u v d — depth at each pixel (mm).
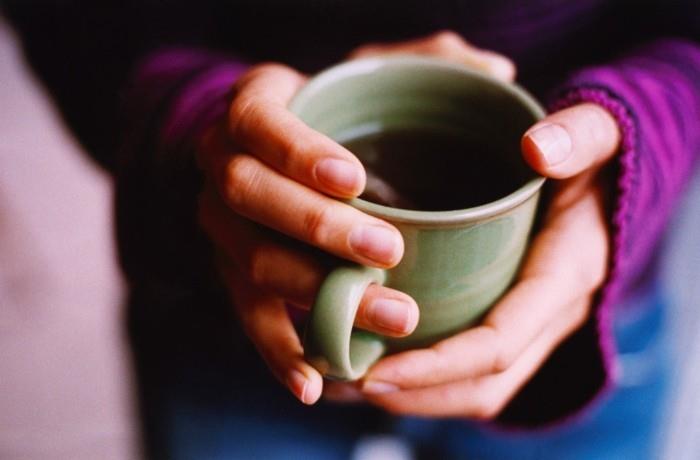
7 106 1405
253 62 560
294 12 532
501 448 597
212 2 541
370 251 367
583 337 453
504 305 415
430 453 627
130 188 479
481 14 520
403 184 425
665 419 750
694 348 797
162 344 570
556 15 525
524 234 398
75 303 1128
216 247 460
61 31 534
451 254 378
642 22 535
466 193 419
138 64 533
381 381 405
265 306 423
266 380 571
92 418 1004
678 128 455
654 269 566
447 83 427
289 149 381
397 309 375
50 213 1234
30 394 1028
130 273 506
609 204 435
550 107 446
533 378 479
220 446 597
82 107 548
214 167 409
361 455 699
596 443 595
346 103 429
